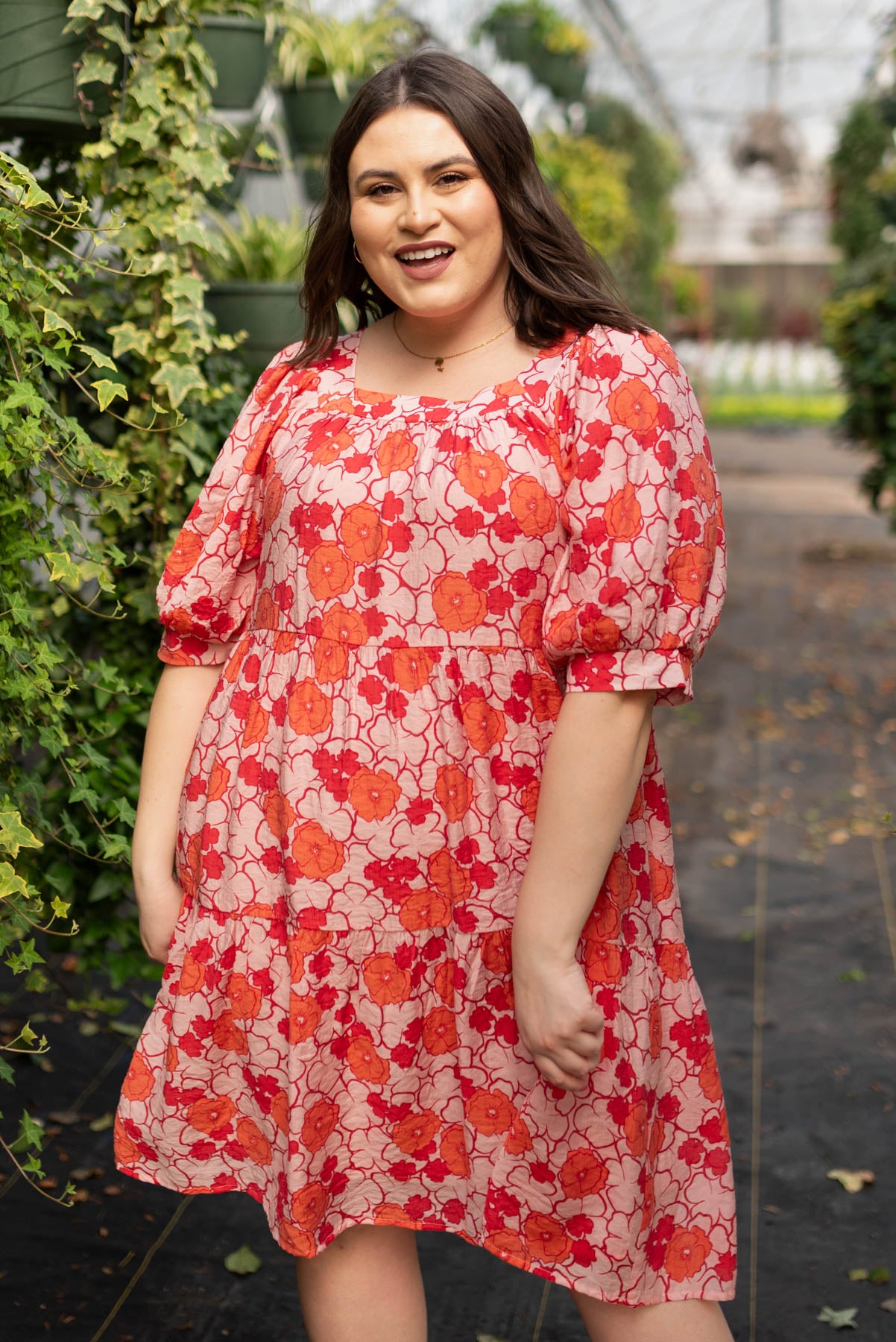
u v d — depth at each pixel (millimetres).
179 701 1588
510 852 1382
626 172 13664
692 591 1328
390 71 1396
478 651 1366
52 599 2447
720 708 6074
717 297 34750
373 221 1392
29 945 1878
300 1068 1388
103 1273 2238
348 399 1468
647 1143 1411
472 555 1354
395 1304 1502
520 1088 1399
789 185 27781
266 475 1506
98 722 2391
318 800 1387
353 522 1382
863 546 10352
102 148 2281
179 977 1483
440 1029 1408
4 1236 2318
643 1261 1413
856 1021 3213
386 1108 1413
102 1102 2734
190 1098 1483
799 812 4695
